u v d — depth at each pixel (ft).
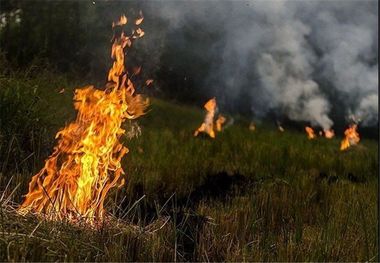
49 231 11.87
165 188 19.13
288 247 12.56
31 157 18.02
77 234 12.19
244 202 16.88
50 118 19.35
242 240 13.19
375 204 16.79
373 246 13.41
